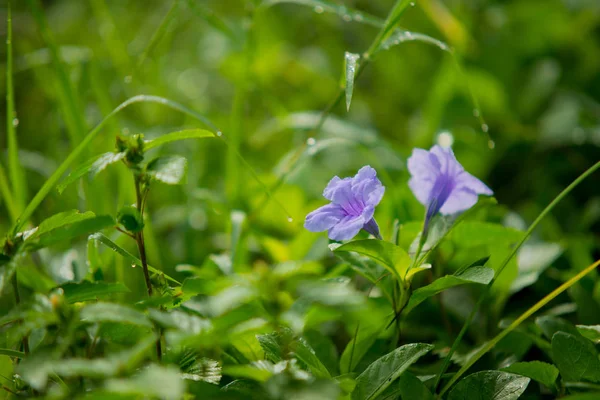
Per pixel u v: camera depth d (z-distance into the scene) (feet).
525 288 2.88
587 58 4.04
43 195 2.45
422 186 2.50
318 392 2.15
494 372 2.36
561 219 3.19
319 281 2.31
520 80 4.06
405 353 2.33
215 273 2.74
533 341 2.59
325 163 3.67
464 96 3.71
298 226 3.09
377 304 2.53
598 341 2.45
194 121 3.67
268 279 2.36
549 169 3.43
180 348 2.33
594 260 2.98
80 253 2.97
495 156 3.61
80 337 2.49
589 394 2.21
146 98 2.56
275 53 4.16
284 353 2.29
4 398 2.38
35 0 2.86
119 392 2.12
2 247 2.32
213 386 2.26
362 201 2.36
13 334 2.27
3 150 3.97
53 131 3.41
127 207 2.28
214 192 3.21
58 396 2.15
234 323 2.33
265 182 3.09
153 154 3.29
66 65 3.19
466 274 2.34
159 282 2.36
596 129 3.42
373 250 2.35
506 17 4.20
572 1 4.22
